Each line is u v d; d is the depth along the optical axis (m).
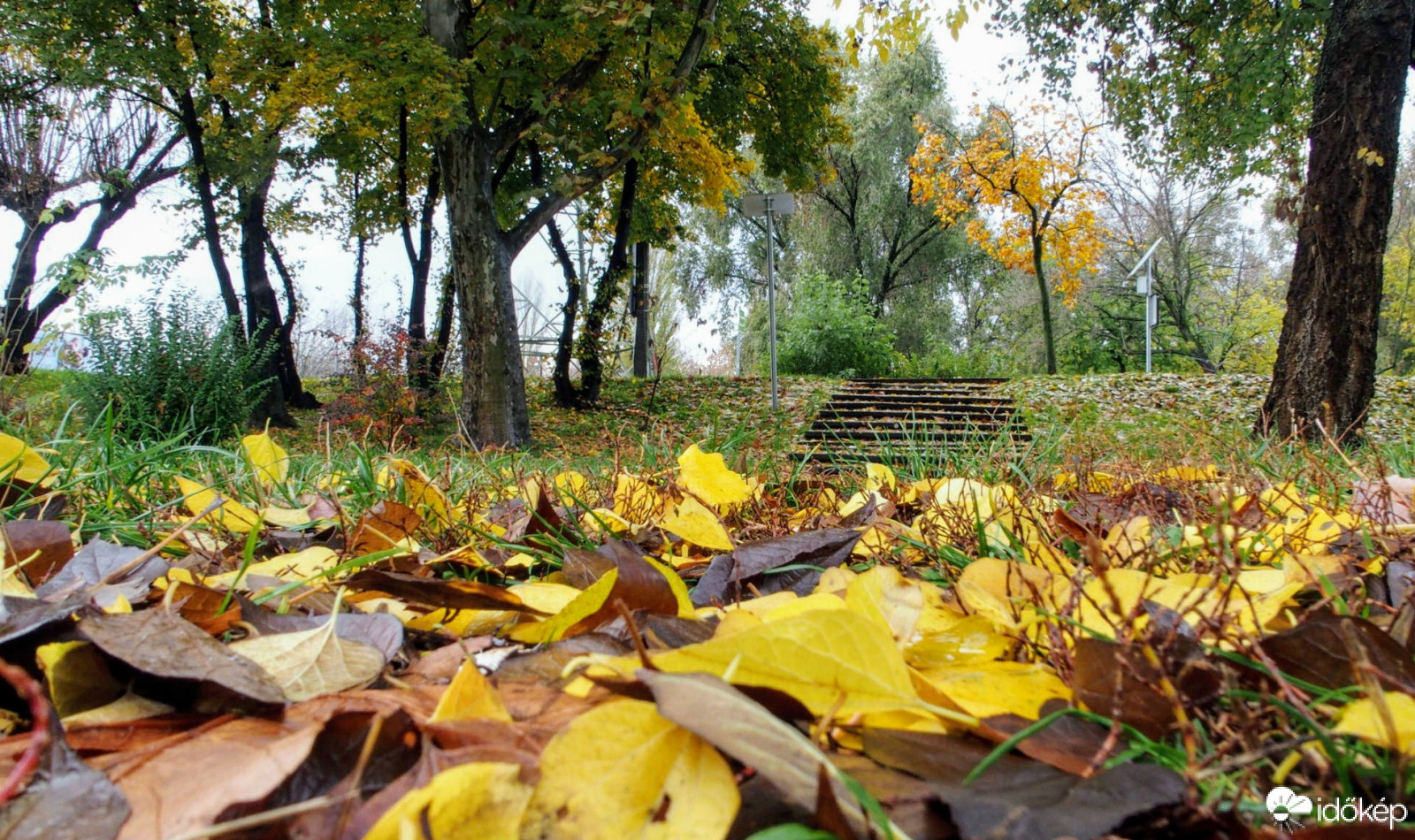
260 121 11.99
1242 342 27.39
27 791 0.39
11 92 13.03
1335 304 6.95
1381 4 6.86
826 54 16.11
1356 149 6.93
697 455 1.36
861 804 0.35
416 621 0.85
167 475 1.79
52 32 10.06
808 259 30.98
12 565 0.92
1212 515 1.17
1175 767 0.46
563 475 1.88
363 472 1.70
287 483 1.75
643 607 0.74
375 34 9.31
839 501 1.90
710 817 0.38
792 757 0.38
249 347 9.34
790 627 0.47
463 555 1.12
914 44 9.53
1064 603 0.75
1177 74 10.85
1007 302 35.31
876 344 22.09
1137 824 0.40
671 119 10.60
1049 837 0.36
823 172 18.09
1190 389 13.94
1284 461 1.99
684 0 10.30
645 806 0.38
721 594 0.99
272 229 15.60
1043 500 1.35
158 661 0.52
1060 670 0.62
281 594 0.86
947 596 0.94
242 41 9.99
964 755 0.46
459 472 2.15
